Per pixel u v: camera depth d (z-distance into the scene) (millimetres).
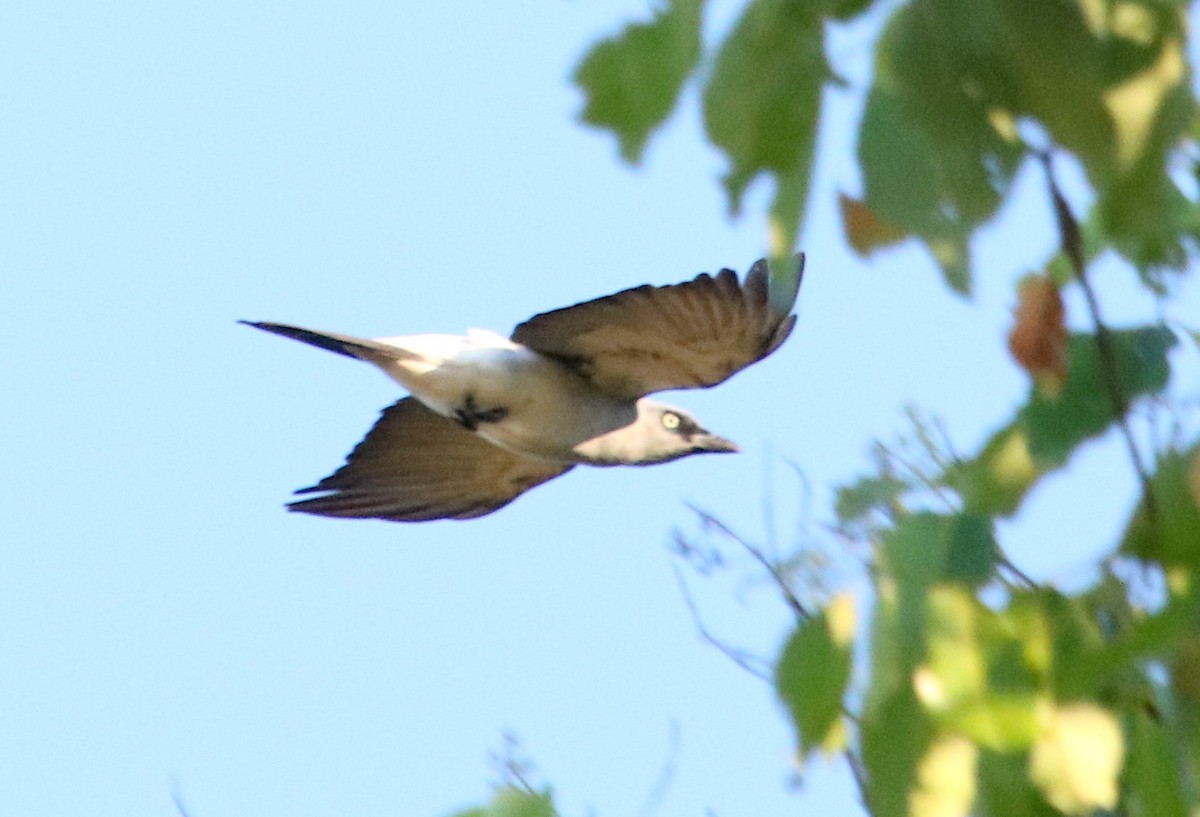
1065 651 5727
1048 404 7230
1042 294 7168
